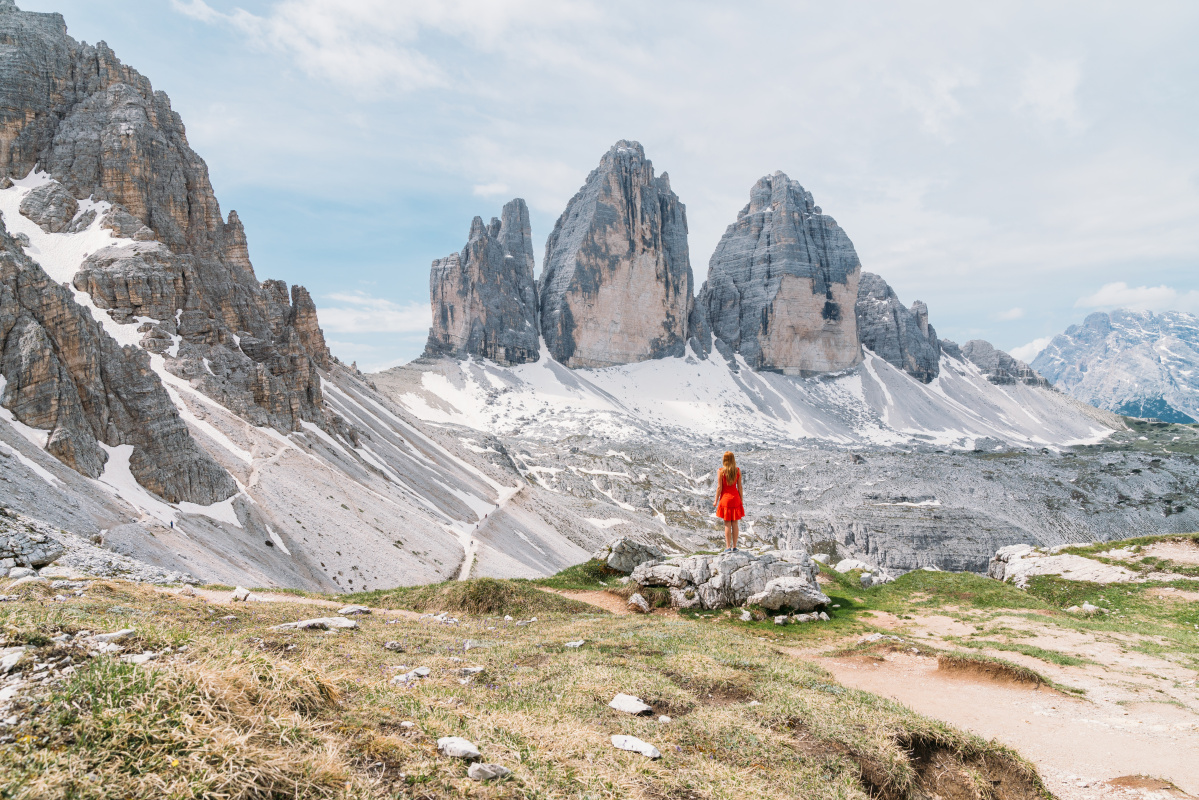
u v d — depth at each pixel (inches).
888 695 747.4
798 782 392.5
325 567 2726.4
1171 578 1524.4
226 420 3427.7
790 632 1119.0
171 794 238.2
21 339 2327.8
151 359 3617.1
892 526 6870.1
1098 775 525.7
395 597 1122.0
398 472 4808.1
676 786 354.0
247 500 2775.6
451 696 449.4
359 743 320.5
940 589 1519.4
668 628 840.3
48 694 286.2
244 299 4768.7
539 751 358.6
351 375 6958.7
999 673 807.1
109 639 385.1
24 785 223.0
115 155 4527.6
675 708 498.9
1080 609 1434.5
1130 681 818.2
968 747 490.0
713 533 7135.8
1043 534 7091.5
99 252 3969.0
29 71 4662.9
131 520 2010.3
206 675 317.7
